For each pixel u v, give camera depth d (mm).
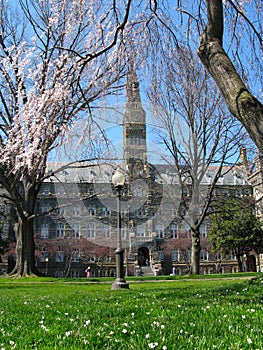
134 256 58469
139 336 3957
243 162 27266
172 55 10914
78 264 61938
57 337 4051
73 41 12906
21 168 17828
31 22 15273
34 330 4508
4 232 59562
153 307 6398
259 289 8656
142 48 10727
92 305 7395
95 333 4160
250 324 4383
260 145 5234
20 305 7992
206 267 63812
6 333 4406
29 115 11617
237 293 8094
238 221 45812
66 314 6008
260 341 3615
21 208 21766
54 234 61656
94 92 13047
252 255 63031
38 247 61406
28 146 12203
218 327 4352
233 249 48656
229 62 5949
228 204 30922
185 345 3600
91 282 19500
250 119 5332
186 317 5094
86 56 7902
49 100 11117
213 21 6312
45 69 12695
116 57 10820
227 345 3510
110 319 5273
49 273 61562
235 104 5539
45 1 14609
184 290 10203
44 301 8719
